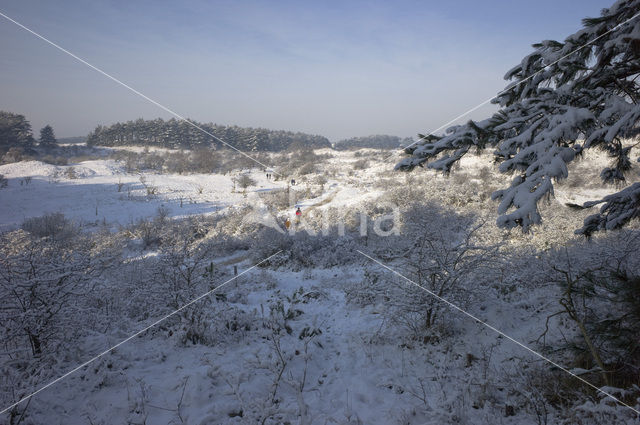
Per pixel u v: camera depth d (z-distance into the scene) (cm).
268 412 374
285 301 859
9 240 545
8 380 385
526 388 409
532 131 411
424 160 469
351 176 6569
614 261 501
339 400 430
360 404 423
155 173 7981
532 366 448
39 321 446
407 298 577
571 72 428
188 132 15362
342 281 1055
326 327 680
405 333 593
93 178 6819
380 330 619
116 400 399
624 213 458
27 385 382
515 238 1005
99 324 536
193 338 566
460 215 1705
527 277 677
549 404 382
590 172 2569
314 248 1691
